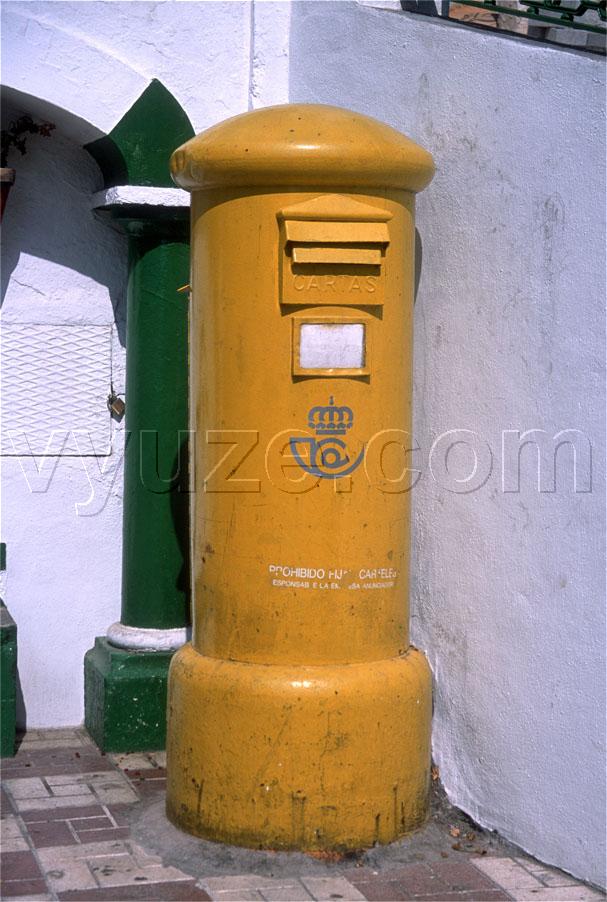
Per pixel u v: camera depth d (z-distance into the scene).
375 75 4.84
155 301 5.18
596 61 3.73
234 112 5.30
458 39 4.36
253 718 4.00
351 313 4.00
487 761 4.29
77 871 3.95
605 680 3.73
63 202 5.36
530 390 4.04
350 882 3.90
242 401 4.05
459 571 4.44
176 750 4.24
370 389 4.06
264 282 3.99
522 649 4.09
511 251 4.12
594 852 3.80
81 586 5.47
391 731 4.08
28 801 4.55
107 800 4.57
